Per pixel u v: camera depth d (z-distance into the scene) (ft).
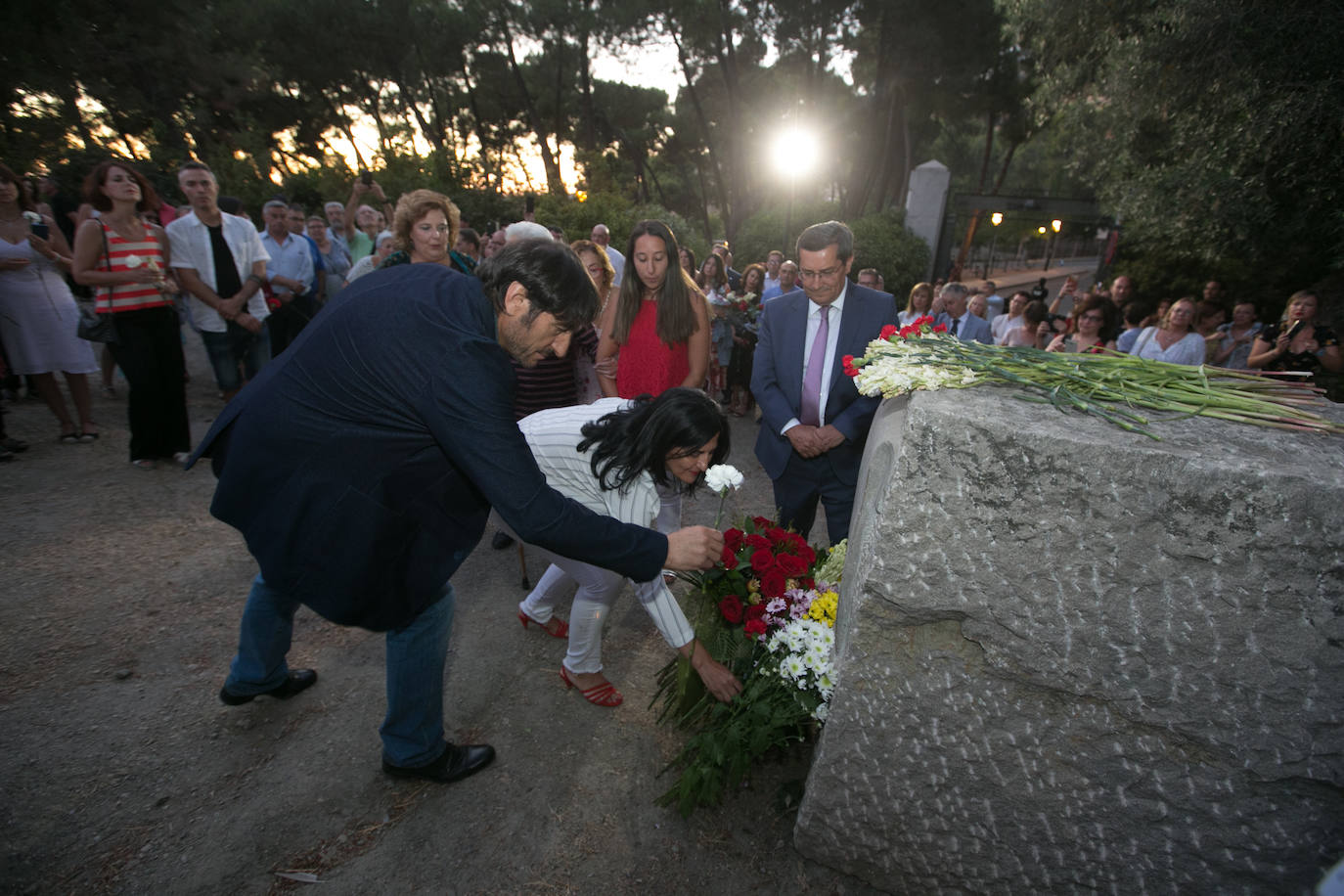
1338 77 19.57
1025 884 5.41
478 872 6.08
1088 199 54.13
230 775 6.88
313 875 5.94
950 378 5.32
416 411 4.82
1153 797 4.75
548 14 73.51
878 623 5.06
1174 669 4.39
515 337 5.15
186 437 14.21
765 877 6.15
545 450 6.74
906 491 4.72
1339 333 23.16
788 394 9.14
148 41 63.21
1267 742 4.32
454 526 5.52
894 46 74.08
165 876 5.82
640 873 6.15
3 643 8.47
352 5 72.49
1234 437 4.42
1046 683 4.73
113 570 10.27
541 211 48.55
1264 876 4.61
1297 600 4.01
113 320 12.76
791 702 6.57
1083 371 5.36
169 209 18.93
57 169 46.16
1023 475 4.40
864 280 21.97
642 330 9.93
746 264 67.46
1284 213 23.11
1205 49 21.62
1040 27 30.40
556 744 7.57
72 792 6.52
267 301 17.37
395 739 6.63
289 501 5.18
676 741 7.69
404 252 11.10
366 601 5.48
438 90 91.81
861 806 5.67
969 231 62.75
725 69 76.95
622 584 7.60
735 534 7.58
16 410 16.87
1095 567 4.38
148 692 7.89
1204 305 18.61
